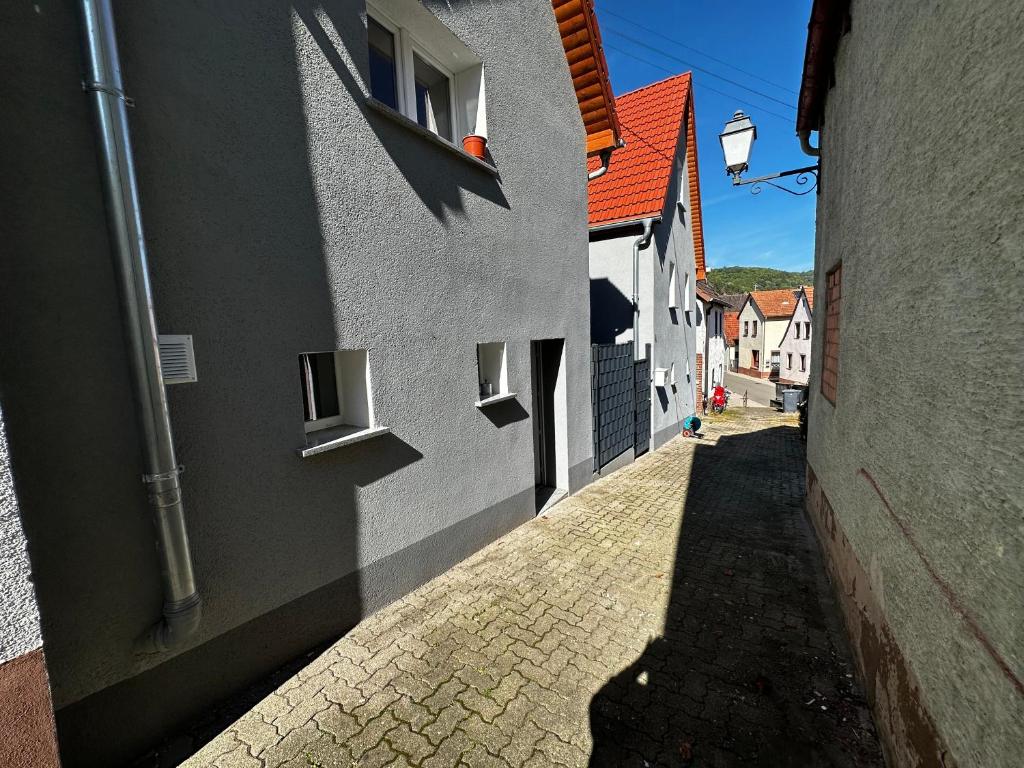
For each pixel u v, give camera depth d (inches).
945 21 62.7
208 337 89.7
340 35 112.9
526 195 193.9
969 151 56.5
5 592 55.7
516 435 193.6
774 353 1585.9
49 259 70.1
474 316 164.1
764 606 139.6
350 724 93.2
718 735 92.0
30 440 68.8
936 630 63.7
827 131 167.3
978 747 52.1
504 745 89.2
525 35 190.2
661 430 399.5
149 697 85.0
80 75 72.8
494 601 139.3
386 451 130.5
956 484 59.2
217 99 89.7
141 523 81.4
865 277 105.8
